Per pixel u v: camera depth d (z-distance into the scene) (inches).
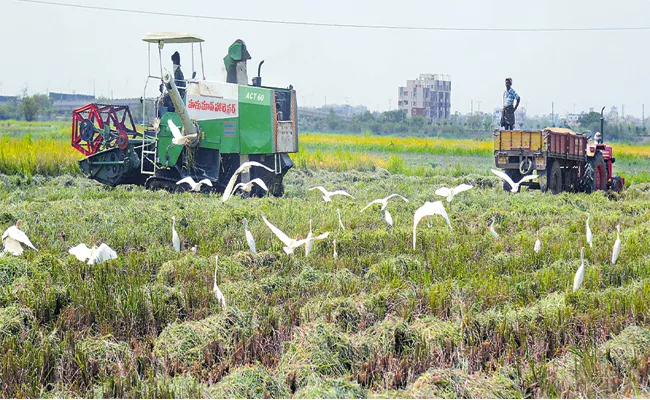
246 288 532.7
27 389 371.9
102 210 858.1
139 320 468.8
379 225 815.7
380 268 601.3
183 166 1102.4
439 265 613.9
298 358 405.7
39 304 483.2
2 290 510.0
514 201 1064.8
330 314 469.7
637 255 681.6
